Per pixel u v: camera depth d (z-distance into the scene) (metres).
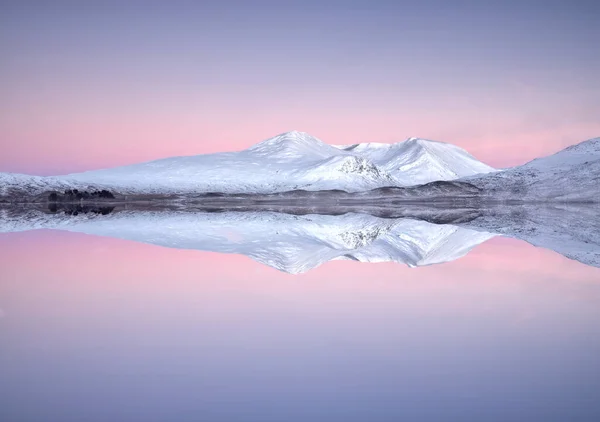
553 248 47.09
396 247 50.31
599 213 117.75
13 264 36.38
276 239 57.31
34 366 15.57
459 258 41.00
